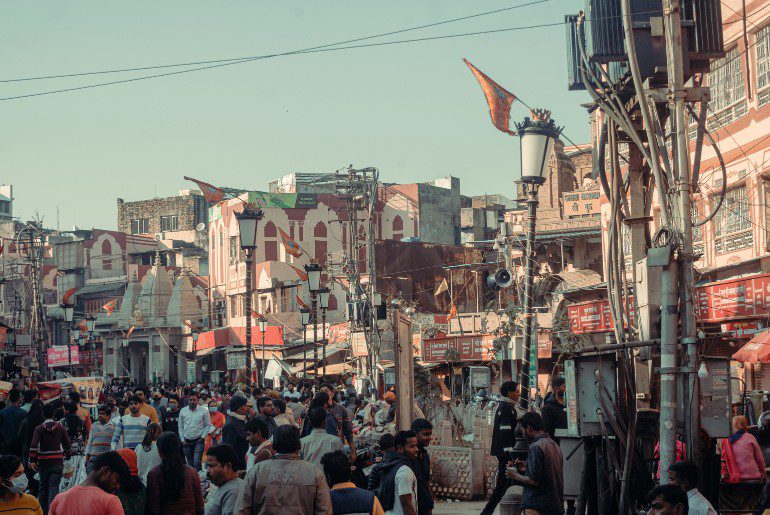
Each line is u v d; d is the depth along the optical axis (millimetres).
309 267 34312
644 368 11328
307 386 26250
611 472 9773
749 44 21656
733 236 22234
